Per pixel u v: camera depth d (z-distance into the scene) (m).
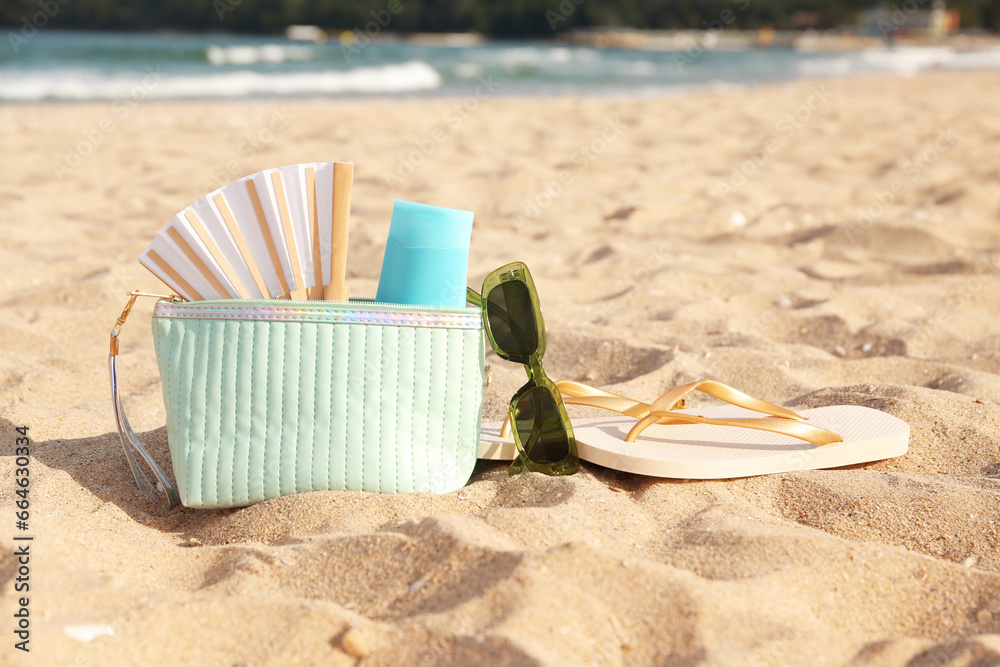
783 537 0.86
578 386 1.03
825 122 4.09
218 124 4.00
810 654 0.77
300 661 0.77
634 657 0.77
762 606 0.80
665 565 0.82
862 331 1.39
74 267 1.70
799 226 2.12
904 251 1.90
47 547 0.84
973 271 1.68
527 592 0.80
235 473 0.91
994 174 2.52
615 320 1.45
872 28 23.81
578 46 19.72
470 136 3.71
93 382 1.22
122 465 1.00
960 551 0.89
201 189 2.50
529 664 0.75
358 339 0.91
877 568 0.84
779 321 1.44
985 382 1.19
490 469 0.98
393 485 0.92
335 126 3.91
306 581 0.83
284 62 9.27
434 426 0.93
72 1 16.28
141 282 1.59
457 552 0.83
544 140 3.62
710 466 0.96
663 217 2.26
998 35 26.16
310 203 0.93
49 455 1.01
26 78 6.24
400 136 3.70
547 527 0.87
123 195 2.42
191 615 0.79
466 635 0.77
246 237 0.93
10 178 2.62
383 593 0.82
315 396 0.91
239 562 0.85
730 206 2.33
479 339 0.93
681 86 7.37
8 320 1.37
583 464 1.00
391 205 2.29
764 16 23.05
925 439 1.04
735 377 1.24
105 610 0.79
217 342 0.91
